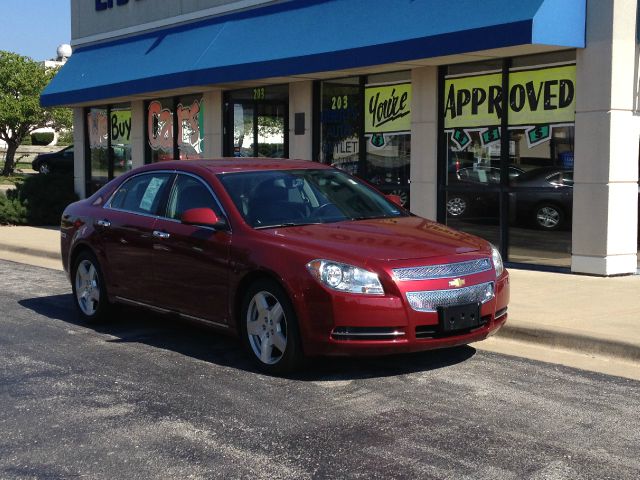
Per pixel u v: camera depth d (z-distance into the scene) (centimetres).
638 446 484
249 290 645
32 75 3247
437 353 705
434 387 603
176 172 762
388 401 570
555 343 724
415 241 637
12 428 527
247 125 1570
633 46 998
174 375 646
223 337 781
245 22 1471
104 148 1967
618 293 906
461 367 659
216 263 671
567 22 986
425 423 525
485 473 443
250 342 651
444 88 1199
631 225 1027
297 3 1381
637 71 1005
